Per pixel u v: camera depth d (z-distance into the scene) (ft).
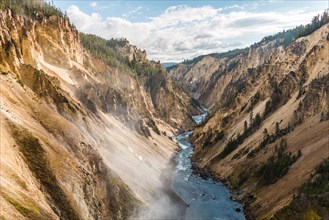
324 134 301.02
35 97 201.67
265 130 389.39
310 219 190.60
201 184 346.74
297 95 425.69
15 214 108.58
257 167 331.57
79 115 244.63
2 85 177.88
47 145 167.32
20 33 305.12
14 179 127.54
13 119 161.07
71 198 155.94
